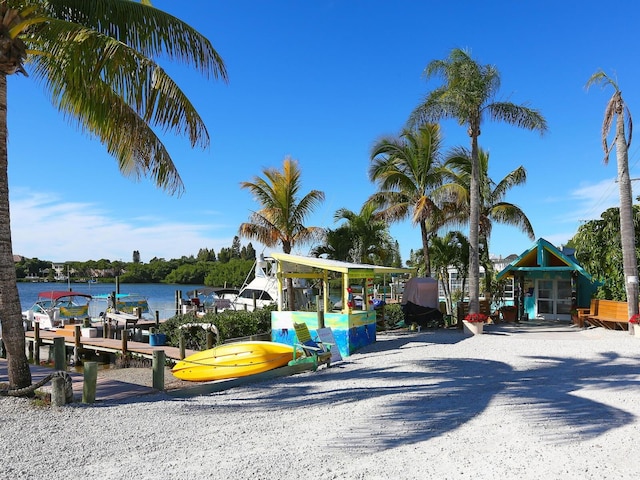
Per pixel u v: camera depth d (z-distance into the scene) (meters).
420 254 28.44
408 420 7.04
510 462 5.21
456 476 4.86
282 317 15.84
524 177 23.83
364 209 25.75
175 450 5.87
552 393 8.46
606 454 5.36
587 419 6.75
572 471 4.92
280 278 16.34
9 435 6.47
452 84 18.64
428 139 21.45
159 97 9.08
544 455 5.40
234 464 5.32
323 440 6.17
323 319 14.90
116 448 5.96
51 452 5.82
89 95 9.33
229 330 17.34
